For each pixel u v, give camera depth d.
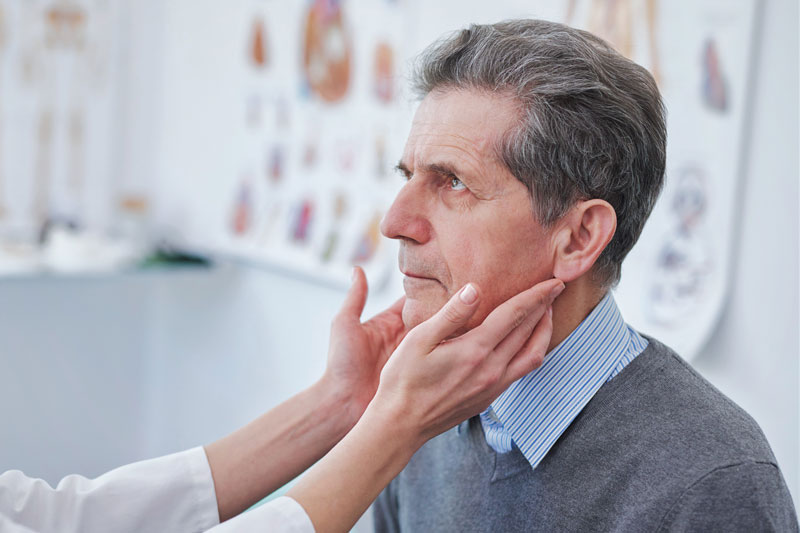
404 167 0.84
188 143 2.87
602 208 0.77
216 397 2.79
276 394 2.49
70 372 2.89
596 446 0.78
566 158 0.76
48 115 2.96
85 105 3.02
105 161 3.07
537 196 0.76
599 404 0.80
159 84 3.06
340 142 2.12
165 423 3.05
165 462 0.90
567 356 0.81
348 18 2.08
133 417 3.06
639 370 0.81
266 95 2.43
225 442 0.92
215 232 2.71
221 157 2.67
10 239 2.93
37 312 2.80
